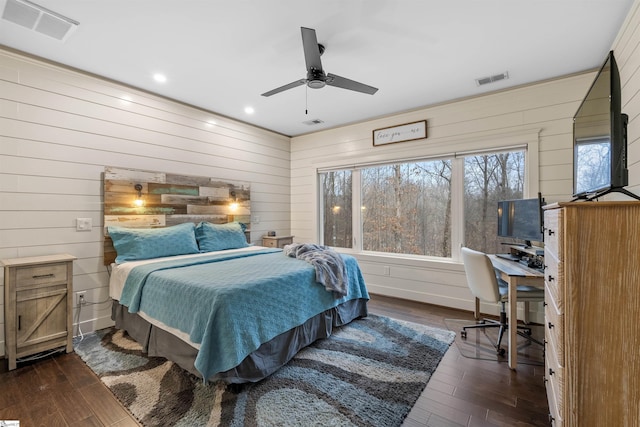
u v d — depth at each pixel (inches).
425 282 147.9
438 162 148.6
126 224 120.4
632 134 75.4
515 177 127.7
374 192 170.7
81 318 108.8
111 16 79.7
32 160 99.2
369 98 136.8
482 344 101.3
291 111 155.0
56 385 77.0
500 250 131.3
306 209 197.6
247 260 113.7
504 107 126.2
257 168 181.2
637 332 40.1
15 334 85.4
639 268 40.0
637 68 72.5
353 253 174.6
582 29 84.9
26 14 78.4
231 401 70.0
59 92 105.0
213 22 82.7
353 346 98.9
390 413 66.1
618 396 40.8
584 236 42.0
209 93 131.4
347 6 76.5
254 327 76.2
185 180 142.1
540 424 62.7
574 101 112.0
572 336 42.4
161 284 86.9
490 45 93.8
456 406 68.9
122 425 62.8
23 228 97.3
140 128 127.1
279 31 87.0
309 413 65.9
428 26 84.6
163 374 81.5
